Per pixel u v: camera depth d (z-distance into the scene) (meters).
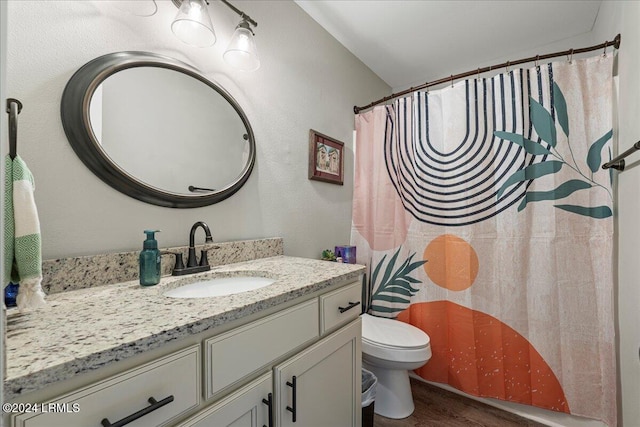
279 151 1.54
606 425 1.34
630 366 1.14
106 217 0.92
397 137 1.93
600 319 1.36
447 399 1.70
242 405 0.70
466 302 1.64
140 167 0.99
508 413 1.57
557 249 1.44
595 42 1.79
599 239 1.37
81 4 0.89
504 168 1.56
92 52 0.91
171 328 0.56
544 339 1.46
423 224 1.80
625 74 1.23
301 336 0.87
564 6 1.66
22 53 0.78
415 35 1.94
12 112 0.60
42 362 0.43
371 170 2.06
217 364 0.65
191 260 1.05
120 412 0.50
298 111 1.67
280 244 1.50
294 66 1.64
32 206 0.61
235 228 1.32
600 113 1.38
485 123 1.62
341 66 2.03
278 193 1.54
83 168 0.88
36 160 0.80
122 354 0.49
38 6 0.81
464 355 1.63
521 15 1.74
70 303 0.71
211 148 1.21
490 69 1.63
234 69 1.32
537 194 1.49
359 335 1.14
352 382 1.10
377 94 2.46
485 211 1.61
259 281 1.10
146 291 0.82
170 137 1.08
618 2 1.33
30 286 0.59
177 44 1.12
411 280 1.84
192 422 0.60
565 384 1.42
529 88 1.52
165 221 1.07
